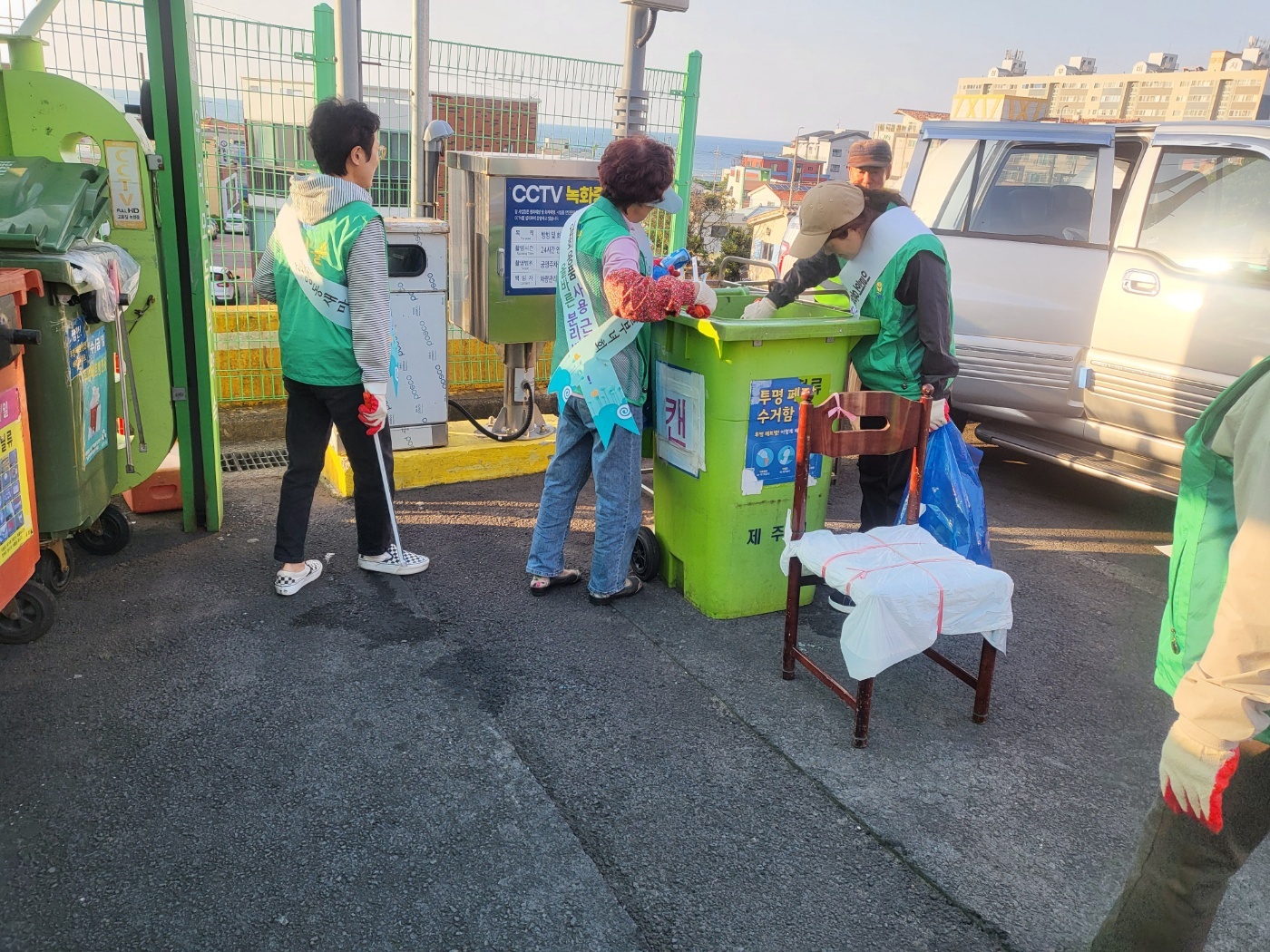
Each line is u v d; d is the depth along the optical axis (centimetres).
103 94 355
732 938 213
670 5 605
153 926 208
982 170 516
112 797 248
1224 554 162
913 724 303
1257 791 161
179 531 425
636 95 632
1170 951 177
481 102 596
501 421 544
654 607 375
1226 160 447
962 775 278
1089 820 261
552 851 237
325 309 333
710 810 257
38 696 291
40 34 393
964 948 214
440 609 364
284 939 206
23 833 233
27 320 301
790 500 359
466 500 486
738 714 303
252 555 404
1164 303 454
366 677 312
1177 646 171
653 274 364
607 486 356
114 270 340
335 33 498
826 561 292
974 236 512
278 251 339
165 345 391
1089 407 494
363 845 236
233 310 547
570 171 481
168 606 354
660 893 226
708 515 355
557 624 357
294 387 352
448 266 528
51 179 327
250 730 280
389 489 380
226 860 228
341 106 325
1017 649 360
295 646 330
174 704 291
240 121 517
